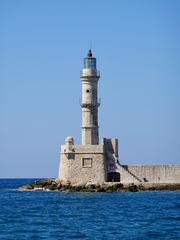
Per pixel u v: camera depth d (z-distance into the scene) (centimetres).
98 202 13000
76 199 13788
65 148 15438
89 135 15525
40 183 17262
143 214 10575
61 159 15600
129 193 14988
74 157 15375
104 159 15288
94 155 15275
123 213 10781
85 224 9200
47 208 11881
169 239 7794
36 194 15550
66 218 10019
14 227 8894
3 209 11762
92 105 15512
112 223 9300
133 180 15325
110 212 10981
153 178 15325
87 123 15538
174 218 9875
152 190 15225
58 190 15638
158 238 7862
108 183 15275
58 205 12481
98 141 15638
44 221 9594
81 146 15338
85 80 15525
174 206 12000
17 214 10756
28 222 9481
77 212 11038
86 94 15538
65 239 7825
